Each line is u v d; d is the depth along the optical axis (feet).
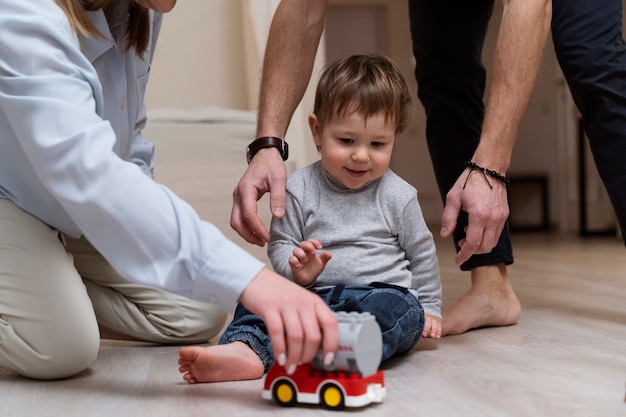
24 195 3.92
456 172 5.42
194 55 10.37
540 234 17.90
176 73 10.37
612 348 4.43
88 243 4.90
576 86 4.99
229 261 3.07
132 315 4.96
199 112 7.49
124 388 3.67
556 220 20.16
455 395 3.36
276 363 3.25
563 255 12.36
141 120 5.20
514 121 4.24
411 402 3.25
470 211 4.16
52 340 3.80
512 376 3.73
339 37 23.56
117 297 4.97
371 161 4.31
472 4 5.28
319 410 3.14
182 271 3.11
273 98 4.82
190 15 10.32
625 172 4.93
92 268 4.92
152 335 4.97
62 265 3.92
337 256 4.33
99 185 3.14
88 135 3.20
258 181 4.45
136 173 3.22
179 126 7.11
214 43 10.39
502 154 4.23
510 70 4.25
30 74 3.39
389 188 4.48
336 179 4.48
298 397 3.18
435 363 4.10
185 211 3.18
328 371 3.14
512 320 5.31
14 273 3.85
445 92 5.39
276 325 2.91
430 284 4.52
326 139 4.34
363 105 4.20
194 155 7.17
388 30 23.40
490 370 3.88
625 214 4.99
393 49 23.41
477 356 4.27
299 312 2.91
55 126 3.23
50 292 3.82
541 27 4.31
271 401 3.31
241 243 7.20
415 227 4.47
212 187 7.22
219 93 10.44
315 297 2.97
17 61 3.41
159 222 3.13
